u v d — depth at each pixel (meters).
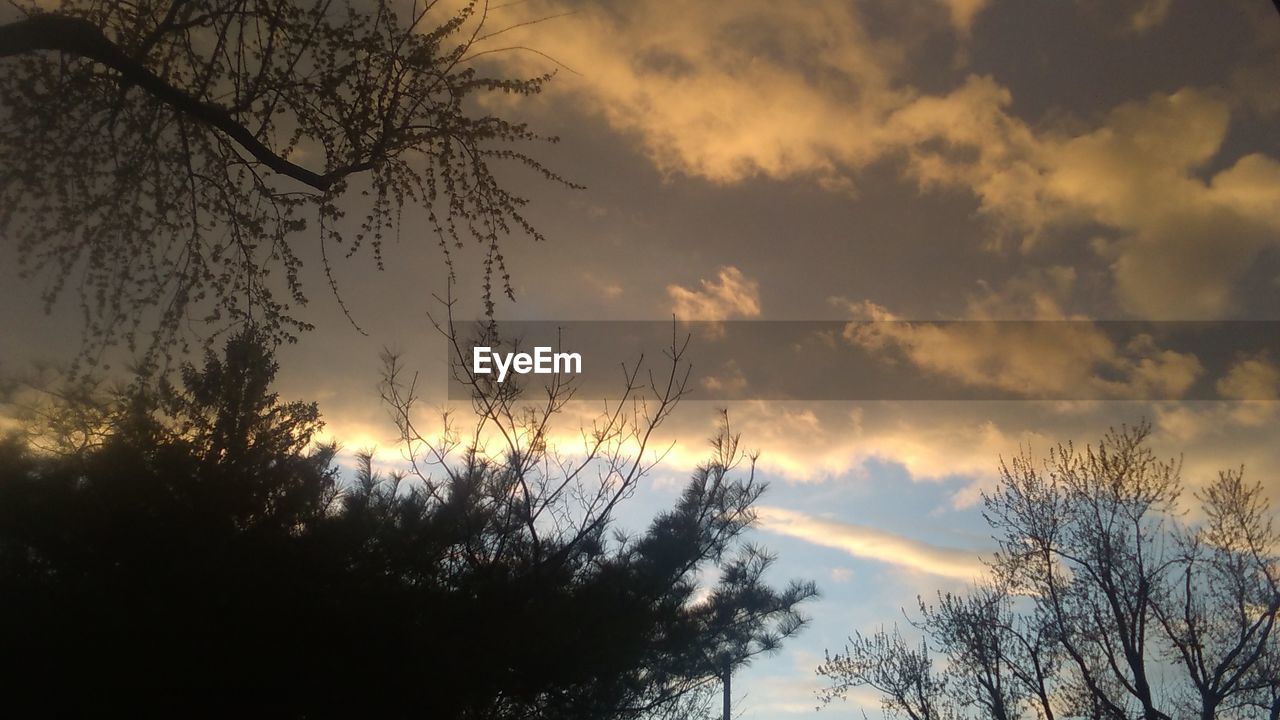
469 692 6.72
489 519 7.73
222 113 7.13
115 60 6.71
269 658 6.11
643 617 7.74
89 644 5.78
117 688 5.82
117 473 6.20
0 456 6.09
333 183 7.71
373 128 7.64
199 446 6.79
